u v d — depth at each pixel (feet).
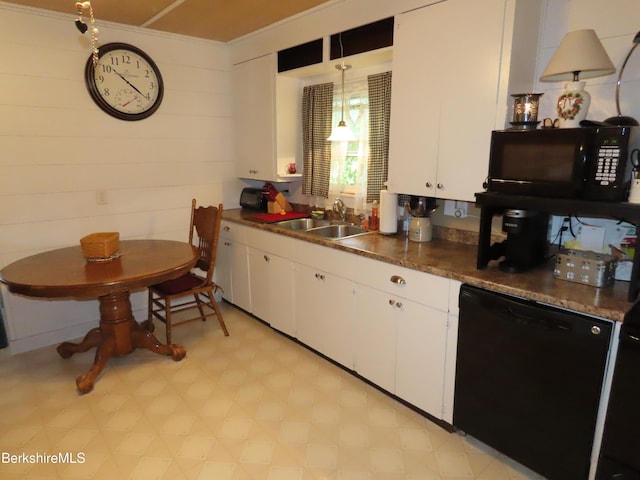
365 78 9.99
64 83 10.00
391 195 9.01
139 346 9.62
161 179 11.84
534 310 5.65
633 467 5.00
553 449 5.81
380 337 7.99
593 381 5.26
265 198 12.46
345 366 8.96
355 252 8.14
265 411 7.79
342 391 8.41
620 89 6.30
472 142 7.07
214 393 8.37
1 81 9.25
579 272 5.97
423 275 7.00
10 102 9.41
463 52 6.98
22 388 8.56
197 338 10.73
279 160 11.68
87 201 10.71
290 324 10.33
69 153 10.29
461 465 6.50
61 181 10.27
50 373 9.14
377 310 7.95
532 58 6.97
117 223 11.26
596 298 5.41
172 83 11.66
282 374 9.04
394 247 8.25
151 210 11.77
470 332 6.46
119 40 10.67
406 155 8.19
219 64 12.43
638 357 4.74
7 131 9.45
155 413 7.75
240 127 12.65
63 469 6.40
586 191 5.41
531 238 6.46
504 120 6.63
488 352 6.29
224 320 11.85
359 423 7.45
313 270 9.30
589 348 5.23
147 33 11.03
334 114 10.91
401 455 6.70
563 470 5.76
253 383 8.71
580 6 6.57
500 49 6.53
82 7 7.41
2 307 10.09
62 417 7.63
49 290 7.38
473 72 6.89
